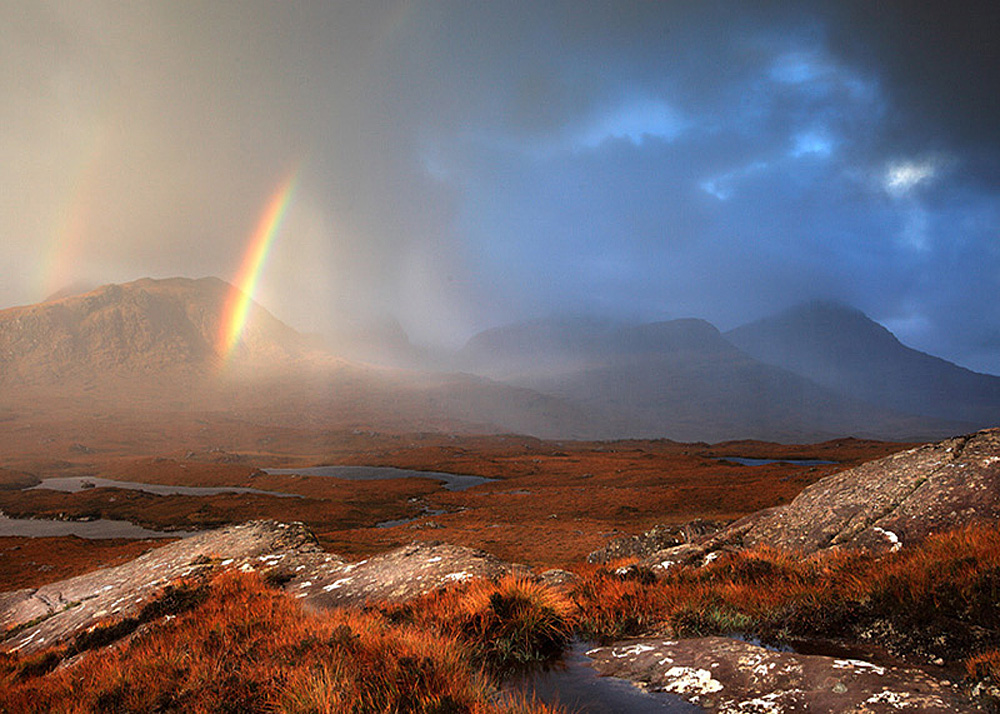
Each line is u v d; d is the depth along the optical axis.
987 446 14.41
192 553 26.59
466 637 9.17
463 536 93.75
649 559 18.39
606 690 6.97
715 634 9.12
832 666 6.52
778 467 193.62
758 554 14.07
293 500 158.12
